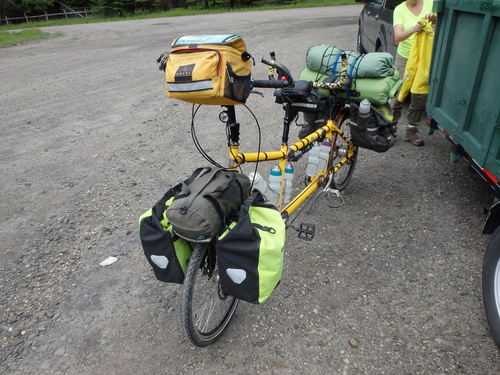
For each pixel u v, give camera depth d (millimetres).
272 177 2699
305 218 3551
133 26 19812
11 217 3717
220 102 2002
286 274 2920
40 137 5570
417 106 4500
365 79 3287
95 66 9914
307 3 27188
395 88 3326
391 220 3482
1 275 2973
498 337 2223
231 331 2486
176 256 2061
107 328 2521
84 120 6180
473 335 2393
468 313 2539
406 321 2506
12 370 2256
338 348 2344
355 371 2207
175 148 5066
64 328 2521
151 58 10469
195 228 1880
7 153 5094
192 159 4746
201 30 15516
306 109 2711
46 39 16328
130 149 5074
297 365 2252
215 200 1921
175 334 2475
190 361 2297
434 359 2256
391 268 2943
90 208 3811
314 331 2463
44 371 2250
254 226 1981
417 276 2855
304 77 3498
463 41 2967
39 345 2406
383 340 2385
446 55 3266
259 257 1901
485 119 2607
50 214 3738
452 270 2891
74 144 5289
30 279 2930
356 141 3400
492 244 2299
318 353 2318
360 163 4504
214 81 1849
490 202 3629
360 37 8992
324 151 3250
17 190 4191
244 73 2002
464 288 2729
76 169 4602
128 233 3426
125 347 2393
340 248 3168
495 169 2471
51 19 33531
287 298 2717
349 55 3375
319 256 3088
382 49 6539
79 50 12641
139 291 2811
